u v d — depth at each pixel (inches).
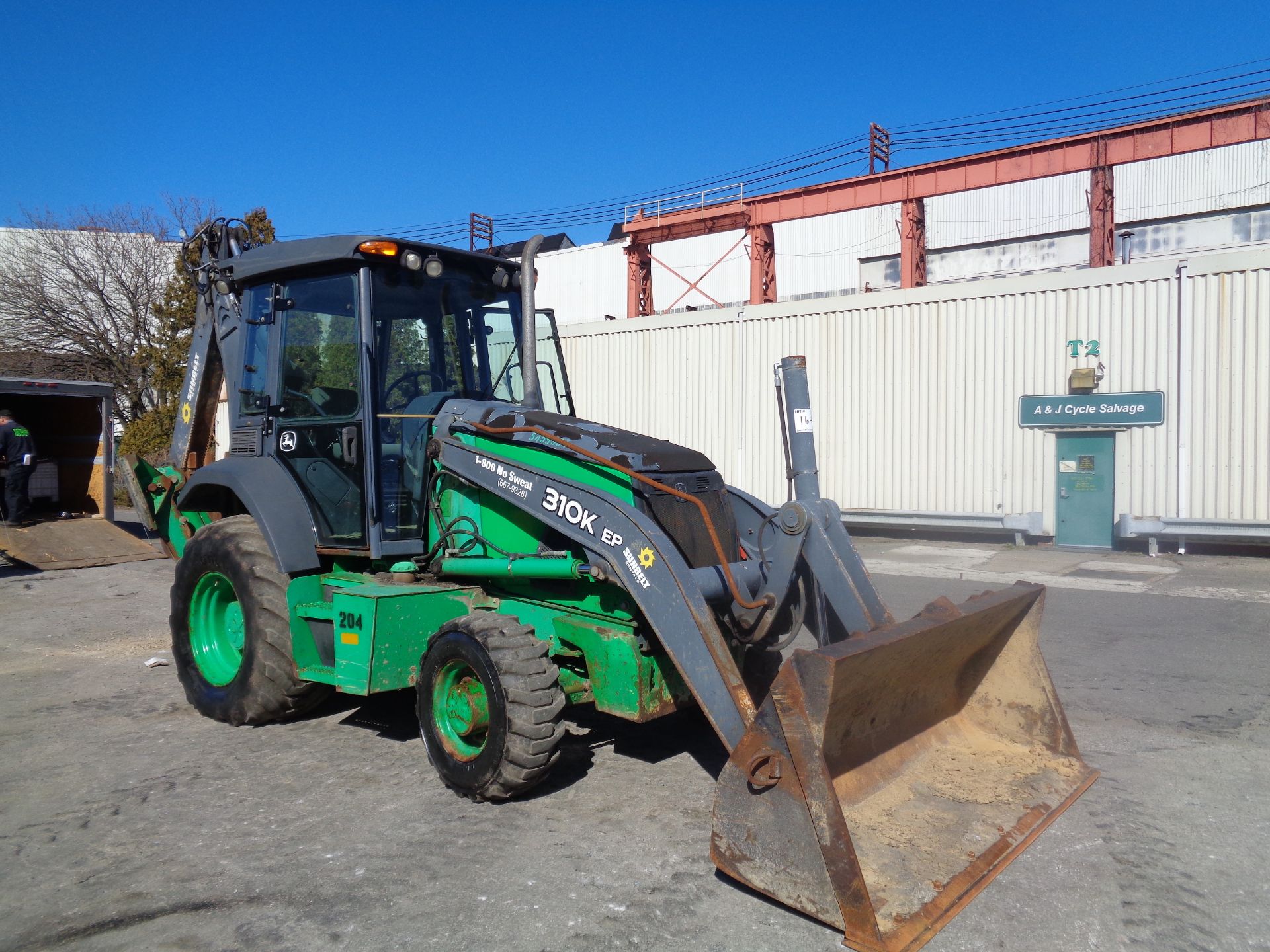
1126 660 281.9
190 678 235.6
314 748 208.8
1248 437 497.4
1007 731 182.4
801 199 898.7
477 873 146.3
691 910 134.2
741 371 665.0
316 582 217.5
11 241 1154.7
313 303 219.8
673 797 177.5
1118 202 1237.1
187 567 235.0
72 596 422.6
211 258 259.9
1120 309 530.6
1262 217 1155.9
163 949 125.9
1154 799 175.0
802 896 127.4
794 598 179.3
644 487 176.4
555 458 187.2
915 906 126.4
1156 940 126.6
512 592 199.2
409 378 214.2
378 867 148.6
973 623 161.2
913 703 168.9
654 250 1649.9
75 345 1149.1
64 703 249.6
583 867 148.1
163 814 171.5
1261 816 167.3
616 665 173.8
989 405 573.3
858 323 616.7
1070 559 501.7
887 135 1073.5
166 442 952.9
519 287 238.4
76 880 146.1
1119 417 530.0
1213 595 387.5
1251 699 242.1
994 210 1320.1
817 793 126.0
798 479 172.7
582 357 741.3
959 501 584.7
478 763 170.1
